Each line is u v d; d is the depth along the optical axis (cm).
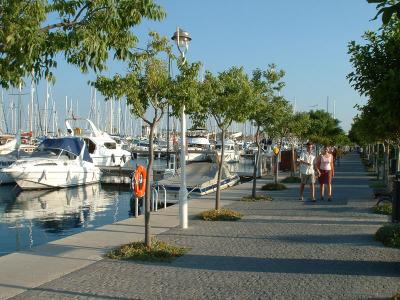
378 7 393
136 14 588
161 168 3631
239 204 1809
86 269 845
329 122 5334
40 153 3055
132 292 710
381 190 2148
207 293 704
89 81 926
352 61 950
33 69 588
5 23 519
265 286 737
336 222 1370
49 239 1498
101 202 2483
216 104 1462
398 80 574
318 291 709
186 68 959
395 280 764
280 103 2103
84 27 571
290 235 1167
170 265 873
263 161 4109
